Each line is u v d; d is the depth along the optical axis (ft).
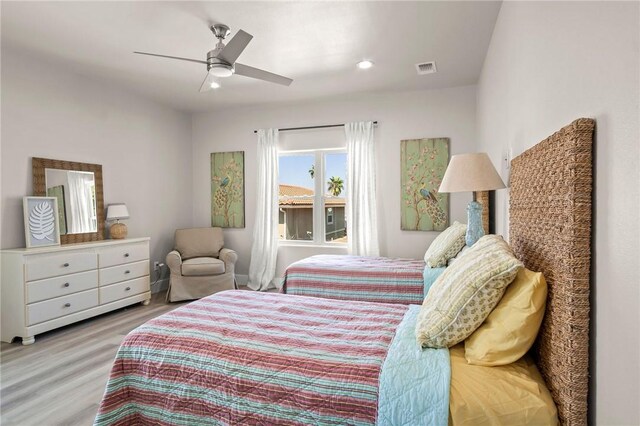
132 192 15.37
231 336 5.32
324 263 11.53
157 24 9.36
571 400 3.46
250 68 9.70
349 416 4.09
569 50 4.07
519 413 3.66
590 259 3.41
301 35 9.96
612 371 3.01
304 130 16.99
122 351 5.38
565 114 4.20
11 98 11.04
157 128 16.72
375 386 4.10
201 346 5.11
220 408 4.71
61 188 12.36
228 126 18.25
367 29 9.64
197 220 19.03
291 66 12.27
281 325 5.79
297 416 4.31
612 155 3.03
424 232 15.34
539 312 4.18
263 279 17.19
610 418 3.04
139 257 14.20
